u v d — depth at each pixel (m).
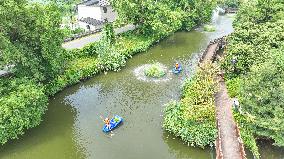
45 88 50.97
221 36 79.12
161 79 57.53
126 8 71.12
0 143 42.81
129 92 53.72
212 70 49.09
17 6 42.88
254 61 48.44
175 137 42.94
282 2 61.50
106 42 62.41
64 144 42.88
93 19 83.38
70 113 48.91
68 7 86.25
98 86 55.75
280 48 47.00
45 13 47.56
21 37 46.66
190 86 50.09
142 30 74.56
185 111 42.38
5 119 41.06
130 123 46.19
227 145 39.00
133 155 40.56
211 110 42.09
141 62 64.12
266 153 40.19
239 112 43.31
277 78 39.00
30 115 43.19
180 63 63.88
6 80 46.53
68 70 56.19
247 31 53.50
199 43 74.50
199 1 84.12
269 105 38.78
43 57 48.19
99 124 46.38
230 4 106.38
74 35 71.25
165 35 76.38
